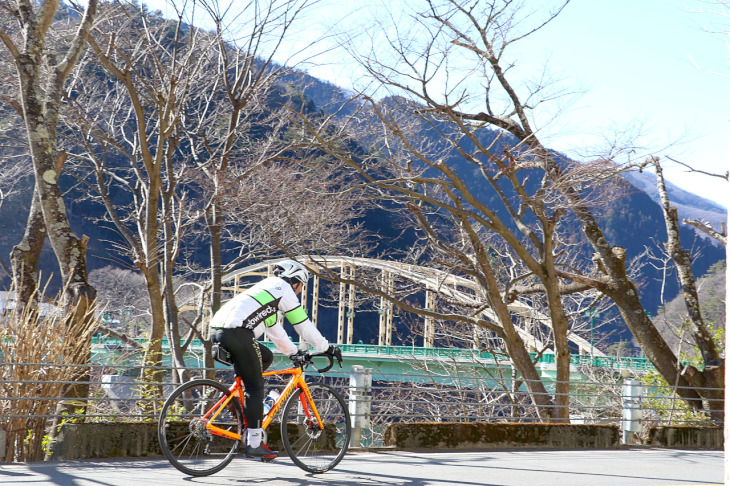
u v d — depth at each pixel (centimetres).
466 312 2139
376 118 1484
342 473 591
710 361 1371
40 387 653
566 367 1392
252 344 534
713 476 660
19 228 3341
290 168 1462
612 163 1208
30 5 1041
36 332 662
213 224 1517
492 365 2298
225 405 558
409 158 1477
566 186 1259
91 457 614
